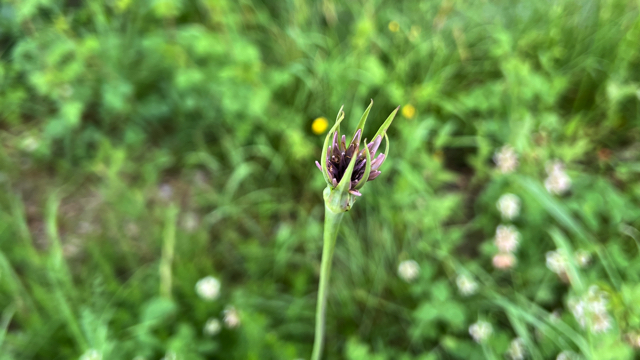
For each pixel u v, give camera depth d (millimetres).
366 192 366
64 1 448
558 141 402
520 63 385
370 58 383
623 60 414
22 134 445
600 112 425
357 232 372
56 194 411
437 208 332
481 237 379
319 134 407
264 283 345
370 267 349
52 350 293
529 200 342
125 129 456
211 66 432
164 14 410
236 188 419
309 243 365
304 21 448
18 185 417
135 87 458
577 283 271
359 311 340
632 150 404
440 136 368
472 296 325
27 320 302
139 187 415
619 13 438
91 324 260
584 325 266
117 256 361
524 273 328
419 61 442
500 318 322
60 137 439
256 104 380
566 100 455
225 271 367
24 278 333
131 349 279
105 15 429
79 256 366
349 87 415
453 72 448
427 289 324
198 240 369
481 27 455
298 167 412
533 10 459
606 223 349
